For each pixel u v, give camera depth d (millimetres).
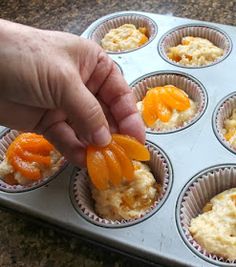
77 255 193
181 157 214
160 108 247
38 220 205
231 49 271
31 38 167
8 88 169
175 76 266
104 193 207
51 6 361
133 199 208
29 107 188
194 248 176
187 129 228
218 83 252
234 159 208
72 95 169
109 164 190
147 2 343
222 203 198
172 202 196
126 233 186
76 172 215
